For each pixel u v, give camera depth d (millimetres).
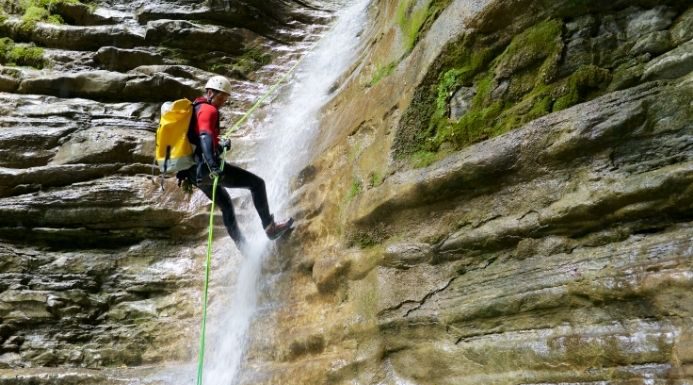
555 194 3631
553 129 3703
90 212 7051
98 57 9391
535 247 3635
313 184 5883
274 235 5605
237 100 9445
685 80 3426
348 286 4762
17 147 7562
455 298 3902
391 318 4188
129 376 5930
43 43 9547
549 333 3373
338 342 4578
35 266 6758
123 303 6688
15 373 5828
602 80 3816
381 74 5902
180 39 9930
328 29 11062
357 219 4738
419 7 5633
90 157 7523
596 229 3422
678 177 3094
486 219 3936
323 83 8609
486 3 4543
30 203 7004
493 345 3582
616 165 3461
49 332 6363
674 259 2975
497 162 3879
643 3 3883
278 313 5406
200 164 5395
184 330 6324
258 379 5039
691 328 2818
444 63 4762
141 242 7168
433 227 4234
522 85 4254
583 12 4098
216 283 6484
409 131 4758
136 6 10625
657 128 3363
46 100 8500
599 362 3107
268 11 10961
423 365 3934
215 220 7031
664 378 2840
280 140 7664
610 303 3170
